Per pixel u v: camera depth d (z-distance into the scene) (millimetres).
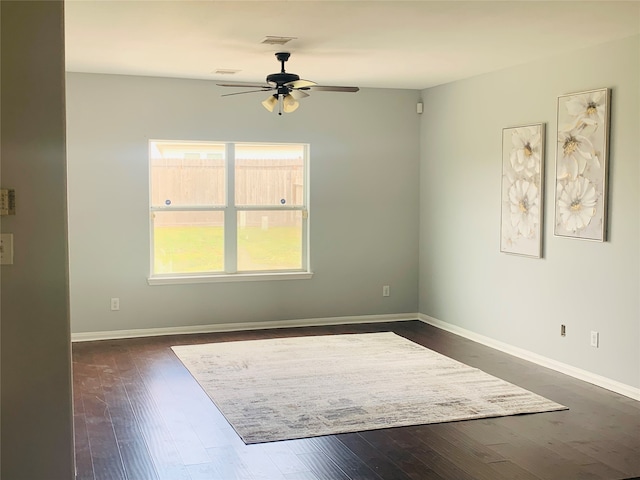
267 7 4367
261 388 5348
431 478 3719
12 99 2875
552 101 5961
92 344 6902
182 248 7520
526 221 6285
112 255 7156
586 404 5004
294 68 6621
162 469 3805
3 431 2912
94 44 5520
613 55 5301
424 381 5559
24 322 2918
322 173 7855
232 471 3787
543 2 4250
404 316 8211
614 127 5293
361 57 6039
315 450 4098
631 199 5156
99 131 7051
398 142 8062
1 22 2857
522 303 6398
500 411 4816
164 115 7234
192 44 5516
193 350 6605
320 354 6453
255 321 7707
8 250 2885
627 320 5227
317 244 7895
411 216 8156
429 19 4668
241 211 7695
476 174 7066
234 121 7480
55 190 2924
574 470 3832
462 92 7277
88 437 4289
